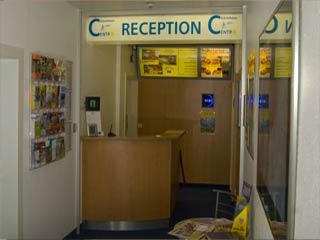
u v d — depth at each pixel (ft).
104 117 19.40
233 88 22.13
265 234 7.11
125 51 22.52
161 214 15.79
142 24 15.23
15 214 11.00
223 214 17.70
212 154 23.70
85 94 16.31
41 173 12.47
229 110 23.43
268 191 6.37
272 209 5.85
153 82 24.14
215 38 14.70
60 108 13.56
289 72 4.56
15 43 10.66
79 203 15.56
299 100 4.34
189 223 12.81
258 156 8.50
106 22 15.60
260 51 8.17
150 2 13.97
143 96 24.29
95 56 17.79
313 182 4.37
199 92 23.75
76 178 15.47
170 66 23.21
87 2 14.17
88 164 15.57
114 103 21.29
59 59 13.38
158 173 15.69
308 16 4.28
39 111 11.93
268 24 6.67
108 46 19.97
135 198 15.61
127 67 22.85
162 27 15.06
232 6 14.17
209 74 22.85
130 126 24.22
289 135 4.47
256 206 9.25
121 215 15.57
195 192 22.22
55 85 13.07
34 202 12.02
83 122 16.03
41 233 12.53
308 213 4.40
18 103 10.85
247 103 12.81
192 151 23.86
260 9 8.87
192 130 23.88
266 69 6.84
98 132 15.97
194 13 14.80
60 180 13.99
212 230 11.72
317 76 4.29
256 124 9.19
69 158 14.75
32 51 11.64
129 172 15.53
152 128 24.26
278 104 5.38
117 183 15.53
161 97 24.13
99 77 18.49
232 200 19.80
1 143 10.89
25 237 11.44
